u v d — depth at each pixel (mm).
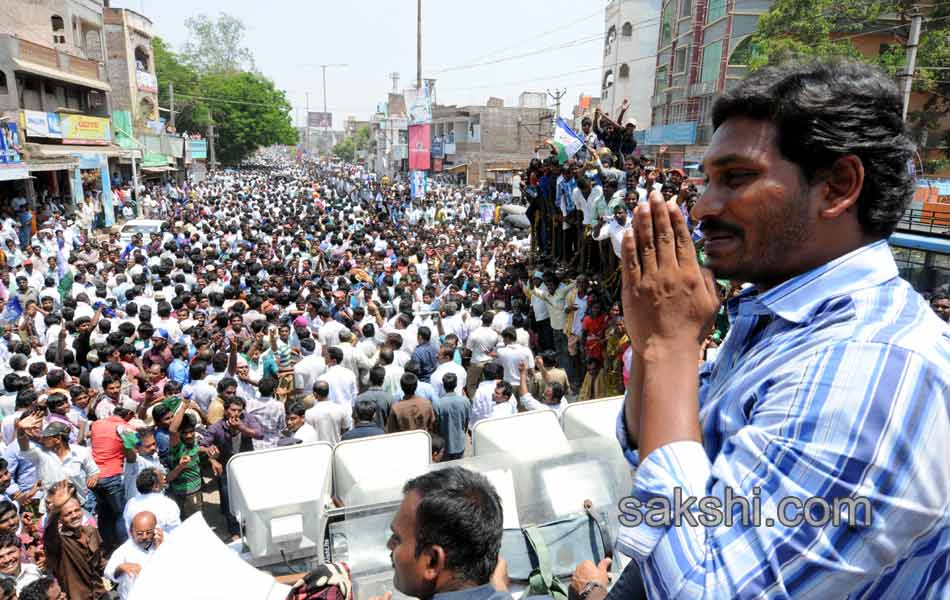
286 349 8648
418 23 29250
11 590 4117
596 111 10930
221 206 30641
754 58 19812
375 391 7172
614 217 8578
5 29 27625
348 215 28344
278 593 2678
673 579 821
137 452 6125
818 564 769
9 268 14781
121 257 16734
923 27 18438
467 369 9094
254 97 59875
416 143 29453
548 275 10617
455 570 1595
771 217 934
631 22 38312
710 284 970
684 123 29156
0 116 21766
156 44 54469
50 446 5723
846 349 838
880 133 893
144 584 2646
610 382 8117
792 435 819
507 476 3297
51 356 8914
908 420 773
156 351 8359
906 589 838
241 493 3941
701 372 1261
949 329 909
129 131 35531
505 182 42062
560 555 3086
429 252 17062
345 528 3258
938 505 787
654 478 879
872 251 951
